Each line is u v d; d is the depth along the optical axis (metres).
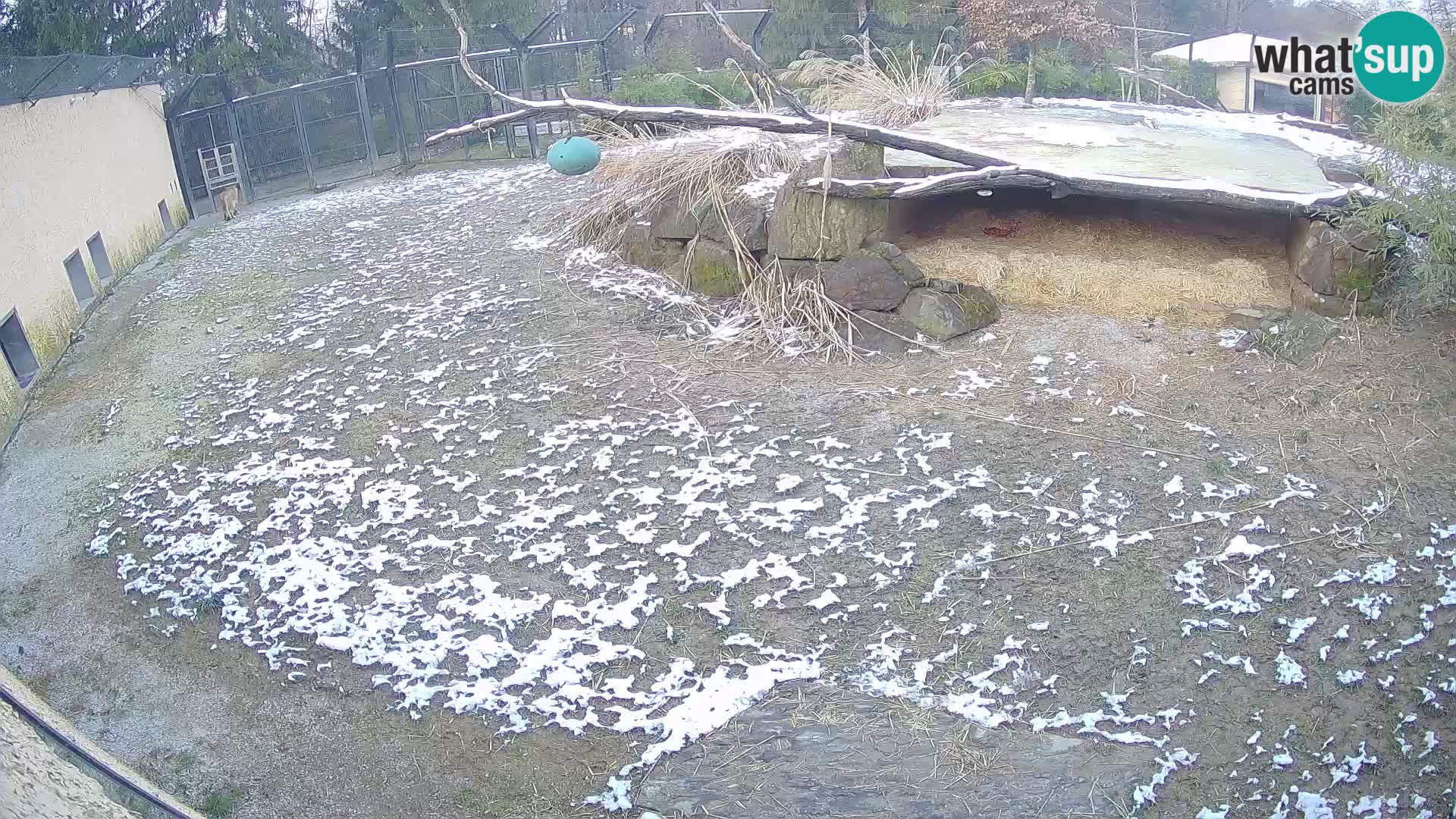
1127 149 6.85
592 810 3.41
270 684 4.07
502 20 15.92
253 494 5.30
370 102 14.16
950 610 4.05
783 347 6.04
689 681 3.86
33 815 2.16
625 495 4.91
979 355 5.73
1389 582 3.98
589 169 5.13
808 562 4.36
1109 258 6.28
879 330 5.99
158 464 5.75
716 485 4.89
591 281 7.20
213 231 10.94
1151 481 4.62
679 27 15.14
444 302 7.28
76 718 4.00
